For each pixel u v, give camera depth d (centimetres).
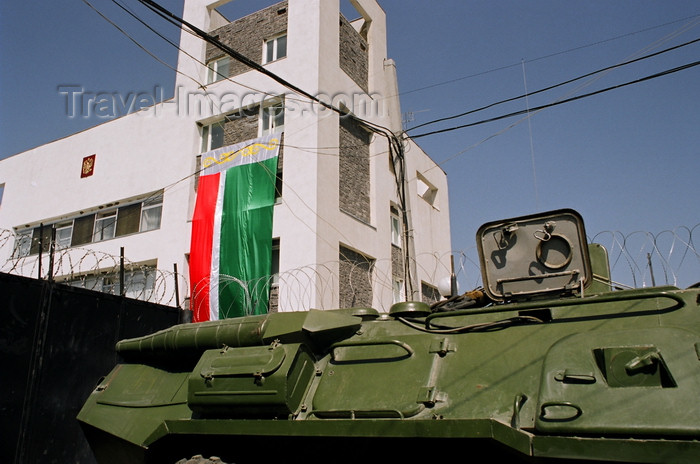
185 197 1794
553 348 465
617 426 387
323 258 1511
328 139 1631
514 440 408
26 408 870
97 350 1000
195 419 586
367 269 1728
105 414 708
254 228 1568
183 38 1977
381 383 535
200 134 1864
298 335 591
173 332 704
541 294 593
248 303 1417
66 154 2181
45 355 914
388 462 499
